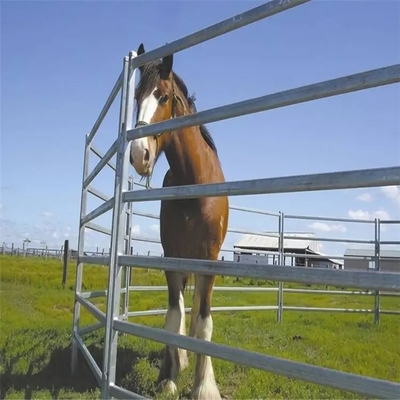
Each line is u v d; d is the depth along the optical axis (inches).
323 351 184.5
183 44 82.1
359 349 188.1
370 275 49.5
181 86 124.3
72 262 1022.4
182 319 124.5
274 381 138.2
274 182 61.4
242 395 126.9
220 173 133.0
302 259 826.8
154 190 84.1
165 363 129.9
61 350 172.7
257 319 289.6
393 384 46.6
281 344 196.9
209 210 116.0
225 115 70.2
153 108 108.7
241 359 63.0
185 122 78.5
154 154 105.4
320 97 57.6
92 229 163.8
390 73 50.1
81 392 131.5
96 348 178.7
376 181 50.4
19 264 797.9
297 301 481.4
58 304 356.8
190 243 117.3
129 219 216.4
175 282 124.3
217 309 252.1
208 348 68.2
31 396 125.1
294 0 60.2
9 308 308.8
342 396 129.6
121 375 146.0
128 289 218.5
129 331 86.0
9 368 151.4
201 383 119.1
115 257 93.2
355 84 53.5
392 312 291.9
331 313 348.2
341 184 53.7
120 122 99.0
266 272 60.8
